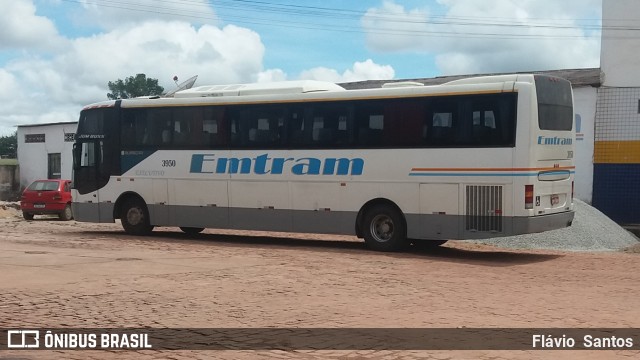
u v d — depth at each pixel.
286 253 14.55
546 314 8.46
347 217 15.20
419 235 14.39
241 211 16.52
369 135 14.95
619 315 8.42
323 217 15.47
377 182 14.83
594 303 9.23
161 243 16.52
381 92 14.84
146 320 8.02
